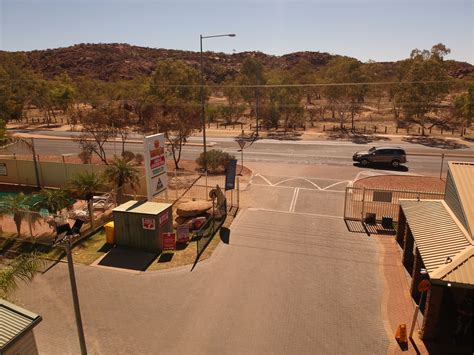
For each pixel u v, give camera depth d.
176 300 14.13
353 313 13.27
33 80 76.19
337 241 18.86
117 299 14.25
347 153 39.31
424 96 50.25
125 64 155.75
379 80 72.88
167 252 17.86
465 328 11.98
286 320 12.92
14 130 59.44
